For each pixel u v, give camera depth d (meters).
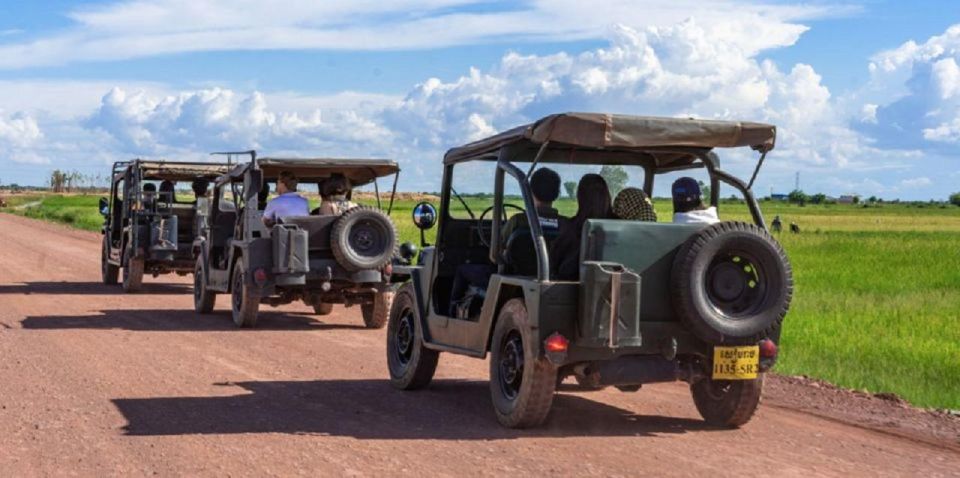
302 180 16.47
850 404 9.42
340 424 8.24
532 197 7.93
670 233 7.55
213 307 17.00
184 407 8.88
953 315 16.52
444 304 9.68
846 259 33.06
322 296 15.27
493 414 8.73
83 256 31.39
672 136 7.75
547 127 7.70
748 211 8.52
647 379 7.60
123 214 21.39
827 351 12.44
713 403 8.36
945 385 10.47
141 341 13.34
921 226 78.19
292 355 12.29
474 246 9.71
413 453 7.21
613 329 7.27
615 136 7.64
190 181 21.52
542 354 7.50
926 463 7.14
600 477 6.56
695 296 7.38
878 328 14.68
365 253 15.06
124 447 7.34
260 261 14.90
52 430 7.88
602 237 7.41
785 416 8.81
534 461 6.98
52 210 74.88
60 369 10.84
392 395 9.68
